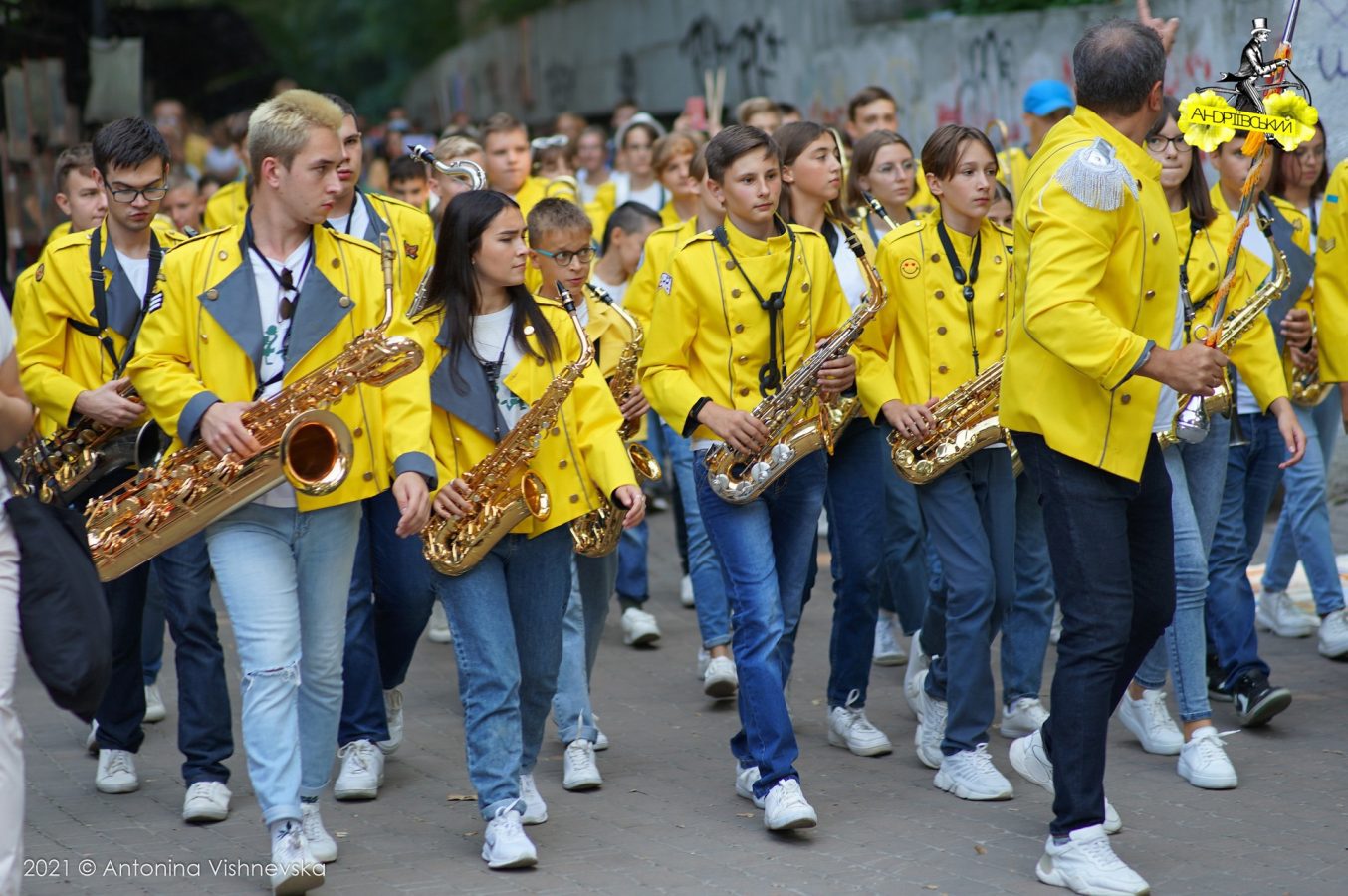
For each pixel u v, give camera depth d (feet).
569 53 84.23
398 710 20.21
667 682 23.71
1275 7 32.55
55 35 53.52
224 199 26.78
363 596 18.84
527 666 16.96
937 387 18.38
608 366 20.67
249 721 15.34
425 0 106.42
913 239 18.65
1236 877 15.38
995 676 23.26
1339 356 20.80
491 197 16.33
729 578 17.28
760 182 17.30
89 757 20.53
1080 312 14.10
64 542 13.55
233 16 90.53
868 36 50.70
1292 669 22.74
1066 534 15.03
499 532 16.01
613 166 52.01
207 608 17.79
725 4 64.13
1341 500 33.19
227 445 14.82
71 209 20.44
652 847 16.71
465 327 16.38
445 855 16.63
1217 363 14.03
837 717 20.08
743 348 17.42
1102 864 14.99
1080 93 15.02
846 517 19.27
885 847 16.51
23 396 13.74
